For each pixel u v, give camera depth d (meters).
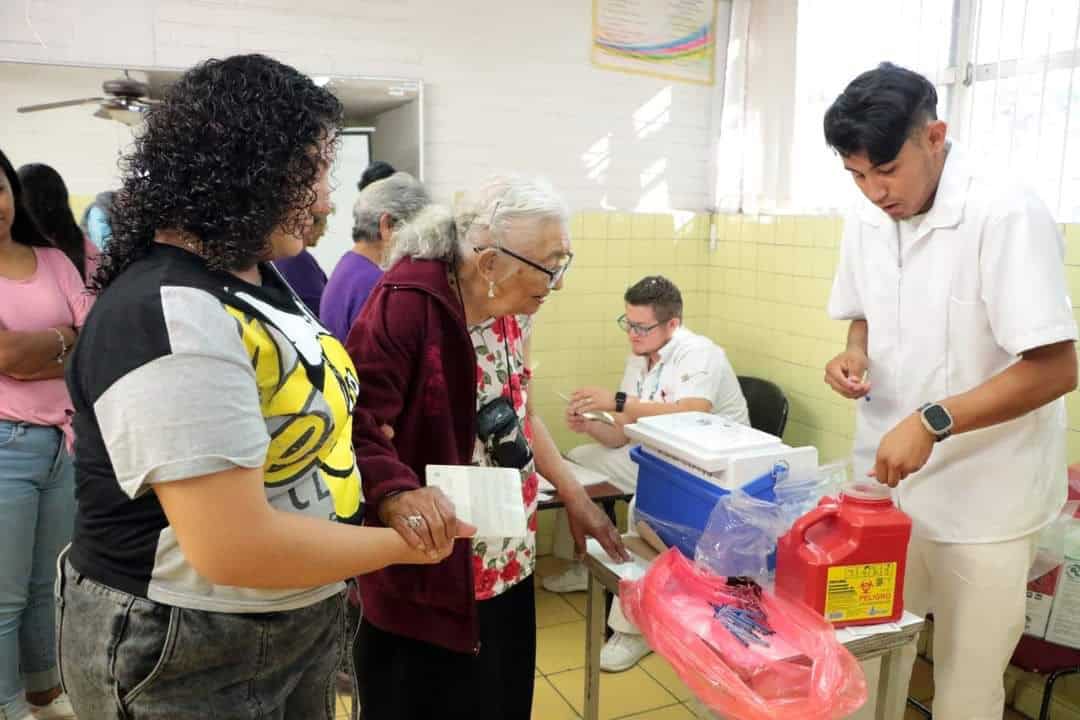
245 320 0.84
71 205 2.62
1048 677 2.08
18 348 1.78
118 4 2.60
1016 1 2.23
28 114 2.55
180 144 0.80
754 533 1.42
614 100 3.23
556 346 3.27
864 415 1.76
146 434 0.75
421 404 1.30
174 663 0.87
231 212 0.81
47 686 2.12
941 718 1.65
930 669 2.41
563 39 3.12
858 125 1.42
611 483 2.55
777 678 1.18
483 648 1.43
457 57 3.00
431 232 1.31
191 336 0.77
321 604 1.02
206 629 0.88
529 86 3.11
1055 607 1.85
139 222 0.83
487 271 1.29
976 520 1.55
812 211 2.93
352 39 2.86
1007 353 1.51
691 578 1.40
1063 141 2.13
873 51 2.64
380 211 2.31
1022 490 1.53
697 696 1.20
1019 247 1.41
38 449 1.89
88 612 0.89
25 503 1.88
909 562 1.67
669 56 3.28
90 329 0.80
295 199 0.86
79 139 2.60
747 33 3.18
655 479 1.65
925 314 1.58
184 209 0.80
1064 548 1.83
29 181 2.06
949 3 2.40
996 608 1.57
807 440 3.03
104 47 2.61
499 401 1.42
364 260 2.34
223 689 0.93
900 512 1.34
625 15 3.19
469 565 1.31
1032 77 2.20
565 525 2.96
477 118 3.06
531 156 3.16
